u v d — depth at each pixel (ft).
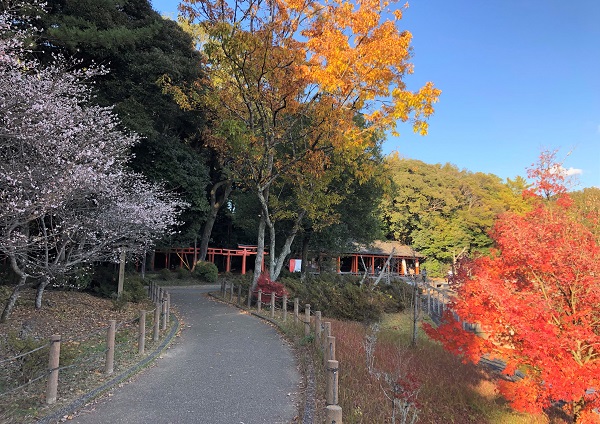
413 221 148.56
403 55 40.06
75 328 32.19
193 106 55.42
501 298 21.08
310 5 40.81
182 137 89.30
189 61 63.00
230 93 44.04
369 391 20.38
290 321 38.55
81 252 36.94
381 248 143.84
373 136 55.72
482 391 28.07
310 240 87.45
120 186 40.42
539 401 21.98
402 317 56.75
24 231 32.07
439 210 150.61
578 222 23.02
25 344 19.02
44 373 17.71
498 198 152.35
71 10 52.16
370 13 39.47
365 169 50.80
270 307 46.88
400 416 18.02
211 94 44.86
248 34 36.63
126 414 16.31
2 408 15.76
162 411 16.72
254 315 43.16
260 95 42.22
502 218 25.08
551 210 23.68
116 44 50.93
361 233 88.63
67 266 34.65
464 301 24.31
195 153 85.30
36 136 26.45
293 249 94.68
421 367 29.55
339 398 18.51
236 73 40.65
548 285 22.43
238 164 52.26
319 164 47.65
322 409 17.07
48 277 33.58
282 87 40.86
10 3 36.32
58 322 33.14
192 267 108.17
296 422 15.97
